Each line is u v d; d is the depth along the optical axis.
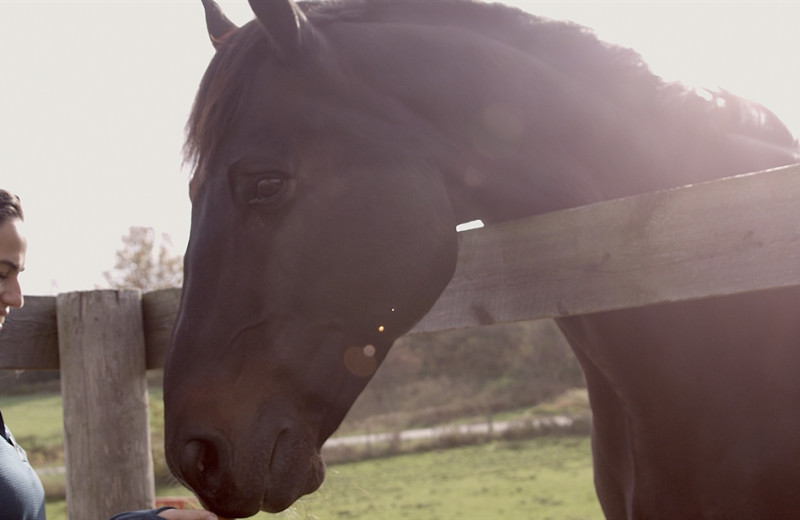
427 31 1.61
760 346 1.61
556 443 18.56
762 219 1.37
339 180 1.43
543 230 1.65
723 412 1.62
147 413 2.83
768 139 1.79
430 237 1.46
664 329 1.64
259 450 1.34
